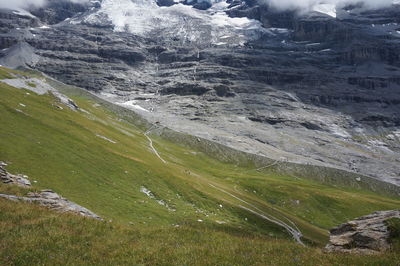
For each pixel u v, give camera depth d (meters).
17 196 33.00
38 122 78.50
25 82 128.12
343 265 21.25
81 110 152.62
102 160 72.62
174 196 74.44
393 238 28.23
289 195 152.62
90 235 24.31
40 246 21.28
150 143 189.75
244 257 21.80
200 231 27.97
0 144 57.84
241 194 117.19
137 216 53.53
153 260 20.70
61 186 53.16
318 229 113.38
